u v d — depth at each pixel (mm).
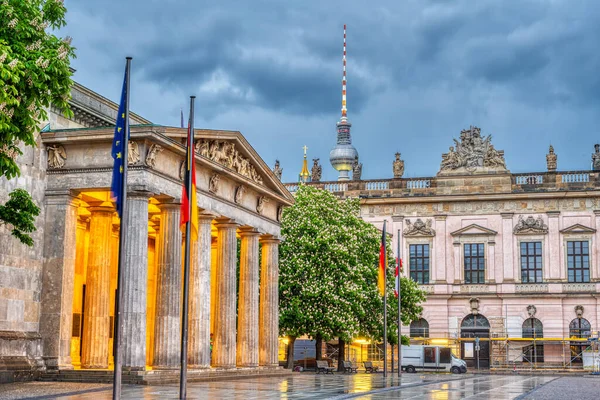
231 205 63188
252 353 66750
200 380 55906
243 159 64500
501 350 112500
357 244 84000
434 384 63062
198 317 57969
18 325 50281
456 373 101938
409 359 103562
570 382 70438
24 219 38125
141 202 50750
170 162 54031
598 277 111312
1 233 49469
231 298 62938
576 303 111812
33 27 33219
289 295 79000
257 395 42906
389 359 113312
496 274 114438
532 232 113875
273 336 71188
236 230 67375
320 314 77188
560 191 112688
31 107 34844
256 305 67438
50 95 34156
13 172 33062
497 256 114750
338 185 121188
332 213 84250
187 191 38312
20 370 49031
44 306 51875
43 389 42875
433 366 102875
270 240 71750
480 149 117125
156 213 63875
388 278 88750
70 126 57375
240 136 61688
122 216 32312
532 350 112688
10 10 32281
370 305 84688
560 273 112438
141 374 49125
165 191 53125
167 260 53969
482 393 49562
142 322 50312
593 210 112500
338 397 41938
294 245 79938
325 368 86875
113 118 62094
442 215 116875
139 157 50781
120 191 33562
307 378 67188
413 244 117688
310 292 76875
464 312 115000
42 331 51688
